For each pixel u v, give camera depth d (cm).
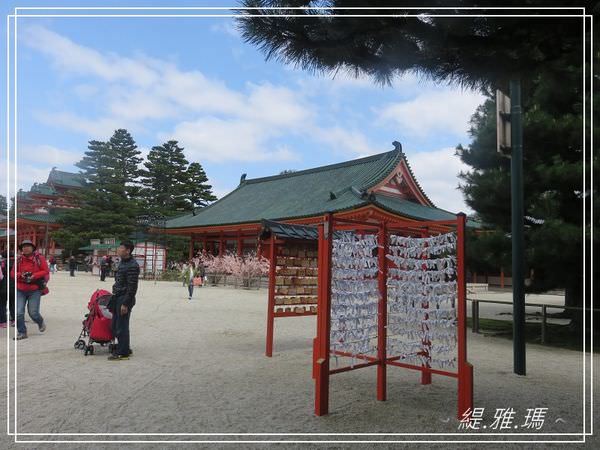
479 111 1312
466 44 412
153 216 4009
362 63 429
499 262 1129
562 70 472
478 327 1223
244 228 3253
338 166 3688
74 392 540
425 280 537
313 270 870
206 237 3869
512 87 744
